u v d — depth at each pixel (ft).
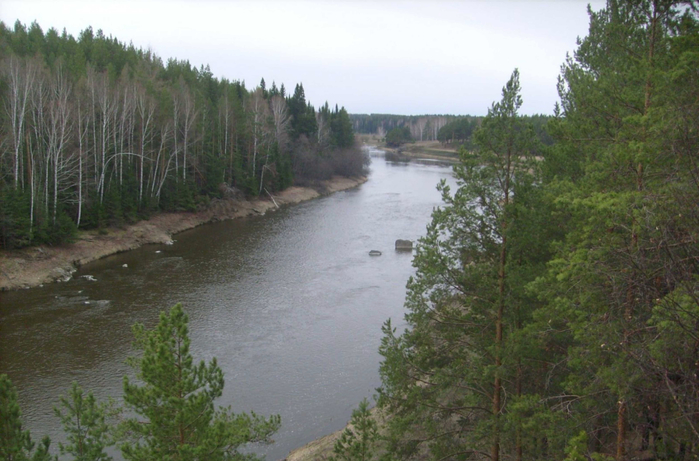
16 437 37.29
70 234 142.61
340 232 191.31
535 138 47.03
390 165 465.06
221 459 39.09
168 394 38.91
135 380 80.43
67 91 155.84
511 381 48.60
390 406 52.49
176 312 40.16
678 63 33.91
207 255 155.63
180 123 210.59
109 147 171.63
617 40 46.62
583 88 50.06
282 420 73.31
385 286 130.52
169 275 134.00
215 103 263.90
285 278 135.13
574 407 39.55
